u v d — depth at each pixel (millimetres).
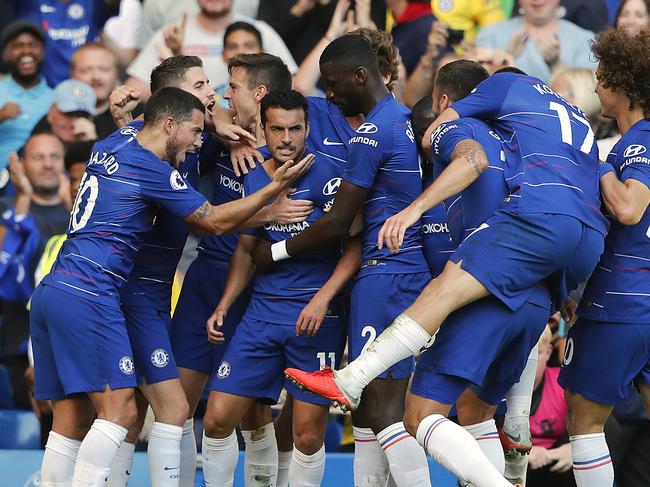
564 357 18234
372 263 17953
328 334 18625
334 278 18234
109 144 17922
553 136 15914
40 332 17719
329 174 18375
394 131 17656
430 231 18203
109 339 17297
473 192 16016
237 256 19172
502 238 15438
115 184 17562
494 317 15633
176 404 18281
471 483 15367
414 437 16031
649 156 16781
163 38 29031
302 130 17812
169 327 18922
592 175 16109
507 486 15219
